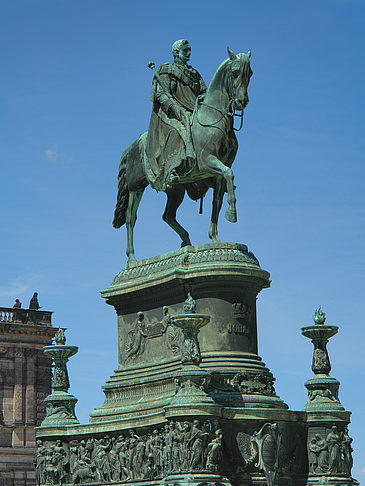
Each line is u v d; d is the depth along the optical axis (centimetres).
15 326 9362
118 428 2580
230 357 2486
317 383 2605
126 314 2752
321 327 2641
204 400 2314
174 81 2697
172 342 2577
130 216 2905
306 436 2553
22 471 9156
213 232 2636
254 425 2411
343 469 2542
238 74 2550
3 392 9269
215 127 2580
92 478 2648
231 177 2520
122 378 2700
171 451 2330
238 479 2377
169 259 2630
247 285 2531
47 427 2722
